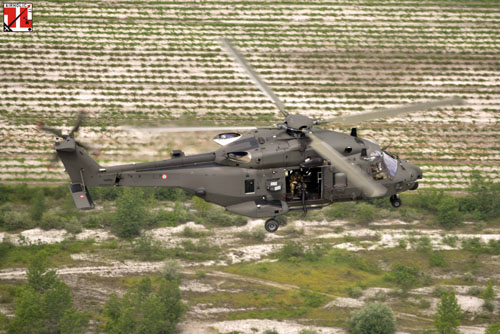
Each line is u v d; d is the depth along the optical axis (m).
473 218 90.94
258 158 54.53
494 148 107.44
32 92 114.19
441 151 105.69
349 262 78.62
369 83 122.94
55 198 91.75
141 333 61.59
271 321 66.69
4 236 82.44
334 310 68.88
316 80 122.75
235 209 55.78
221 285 73.56
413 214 91.19
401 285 74.12
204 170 55.41
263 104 114.94
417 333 64.88
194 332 64.38
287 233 86.31
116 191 93.25
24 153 99.62
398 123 112.38
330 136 56.62
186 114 110.56
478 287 74.06
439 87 123.25
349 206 92.38
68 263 77.00
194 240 83.81
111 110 110.69
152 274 75.56
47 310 62.59
